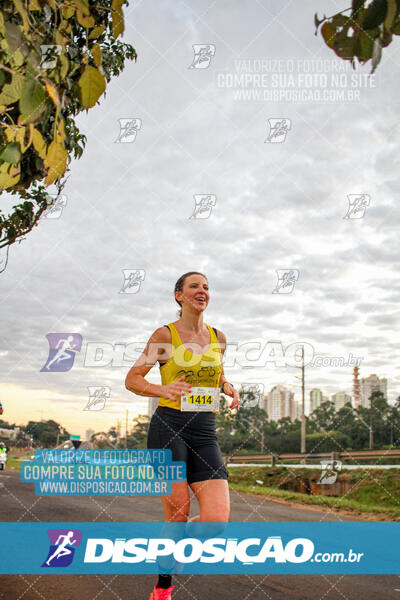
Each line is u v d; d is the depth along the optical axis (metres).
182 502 2.36
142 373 2.56
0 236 3.50
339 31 1.06
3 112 1.33
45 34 1.36
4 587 2.68
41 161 2.02
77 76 1.77
